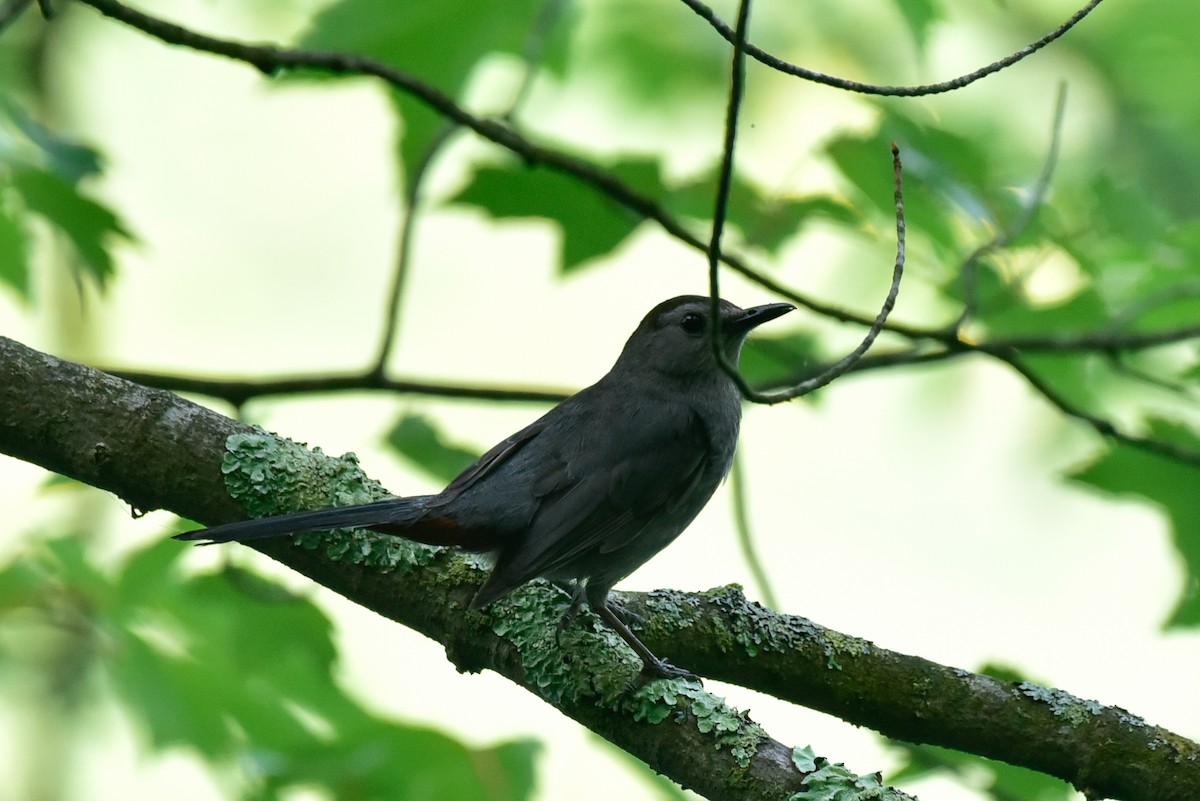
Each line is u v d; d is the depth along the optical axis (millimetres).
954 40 13852
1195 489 10211
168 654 9617
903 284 13234
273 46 8891
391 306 10234
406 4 10266
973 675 7934
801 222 10703
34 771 11641
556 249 10703
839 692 7941
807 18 13914
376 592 7891
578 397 9539
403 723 9094
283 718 9562
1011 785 8898
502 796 8852
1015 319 10961
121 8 8555
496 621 7719
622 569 9078
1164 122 13758
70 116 15172
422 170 10242
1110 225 10758
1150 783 7520
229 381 10055
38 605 9383
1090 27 13820
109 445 7863
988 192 10578
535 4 10586
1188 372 10773
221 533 7449
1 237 10266
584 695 7375
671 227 9602
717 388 9711
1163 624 10258
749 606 8188
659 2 13789
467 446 9844
